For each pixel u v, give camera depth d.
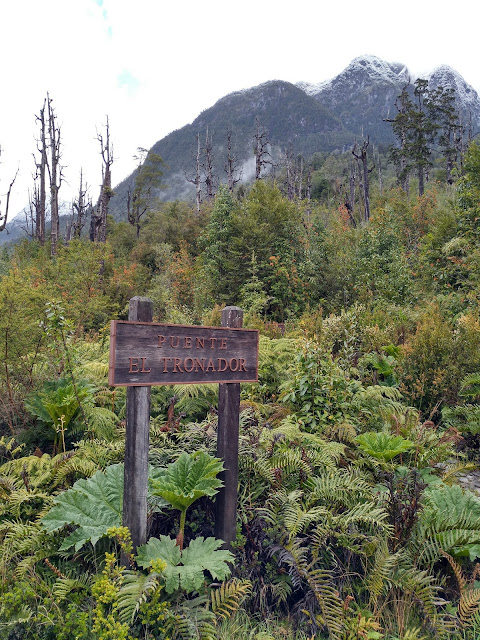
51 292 7.28
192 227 25.72
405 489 3.53
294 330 10.20
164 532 3.39
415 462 4.38
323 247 16.36
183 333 3.02
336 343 8.20
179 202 33.25
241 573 3.07
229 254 16.06
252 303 13.59
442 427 6.18
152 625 2.60
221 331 3.19
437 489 3.88
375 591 2.94
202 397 5.30
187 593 2.73
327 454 4.08
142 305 2.86
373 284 13.96
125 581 2.63
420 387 6.35
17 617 2.52
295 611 3.03
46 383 4.96
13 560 3.00
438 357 6.75
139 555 2.78
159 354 2.91
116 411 5.17
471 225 12.14
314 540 3.16
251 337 3.35
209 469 3.14
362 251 15.16
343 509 3.66
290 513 3.28
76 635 2.38
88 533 2.91
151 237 26.86
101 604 2.46
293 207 16.83
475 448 5.72
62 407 4.38
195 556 2.85
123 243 30.36
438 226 13.69
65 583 2.70
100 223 24.19
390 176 58.22
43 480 3.52
